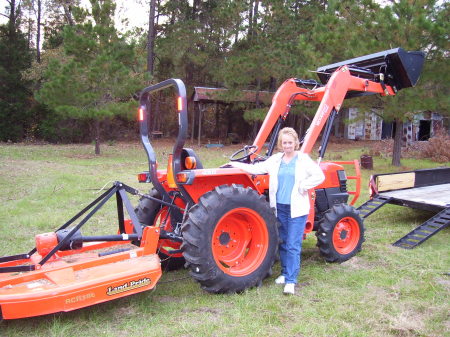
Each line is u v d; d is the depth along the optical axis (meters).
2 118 23.25
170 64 27.14
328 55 11.93
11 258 3.52
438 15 10.46
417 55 5.18
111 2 16.03
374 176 6.95
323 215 4.75
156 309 3.46
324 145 4.80
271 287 3.91
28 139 24.23
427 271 4.37
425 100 11.03
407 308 3.51
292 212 3.79
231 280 3.67
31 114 23.98
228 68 19.89
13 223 6.14
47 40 29.64
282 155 3.95
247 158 4.65
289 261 3.83
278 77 19.41
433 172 8.12
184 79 26.45
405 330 3.11
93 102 16.03
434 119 22.05
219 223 3.62
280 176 3.87
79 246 3.54
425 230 5.52
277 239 3.94
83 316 3.33
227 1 21.95
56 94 15.25
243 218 3.93
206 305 3.53
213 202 3.58
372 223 6.63
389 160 15.80
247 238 3.96
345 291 3.87
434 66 10.65
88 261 3.40
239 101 21.92
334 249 4.59
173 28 24.00
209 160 15.87
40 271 3.21
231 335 3.05
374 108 14.07
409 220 6.82
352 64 5.46
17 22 26.12
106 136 26.75
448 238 5.71
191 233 3.51
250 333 3.07
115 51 15.94
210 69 23.45
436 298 3.71
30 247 5.06
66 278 3.16
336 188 5.02
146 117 4.05
